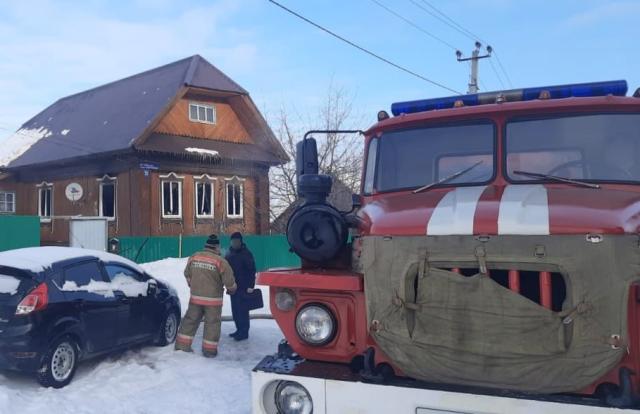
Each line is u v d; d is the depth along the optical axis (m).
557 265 2.38
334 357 2.97
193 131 23.89
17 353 5.90
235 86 25.25
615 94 3.58
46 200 25.41
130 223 21.72
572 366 2.33
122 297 7.24
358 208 3.95
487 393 2.43
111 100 26.59
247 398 5.73
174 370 6.68
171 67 25.84
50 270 6.36
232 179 24.53
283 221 24.92
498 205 2.67
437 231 2.59
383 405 2.59
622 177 3.26
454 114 3.67
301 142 4.01
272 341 8.47
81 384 6.26
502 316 2.42
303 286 2.96
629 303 2.40
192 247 19.69
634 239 2.38
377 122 4.07
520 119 3.55
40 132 28.00
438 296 2.53
